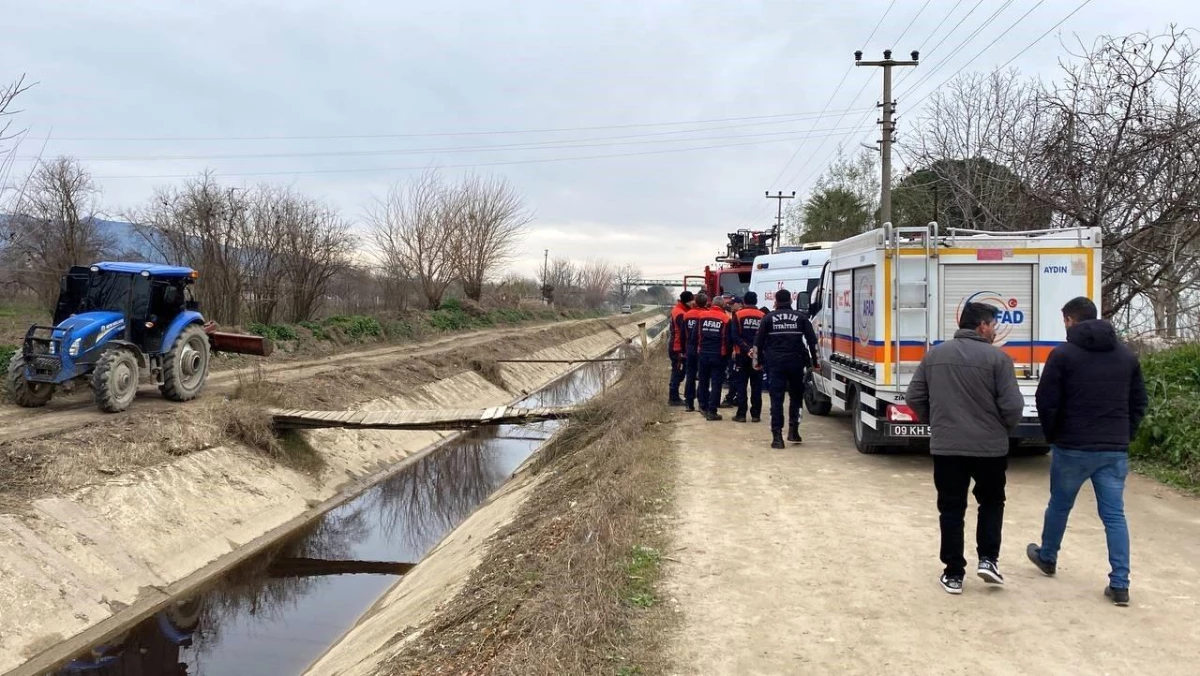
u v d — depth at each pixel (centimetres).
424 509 1410
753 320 1189
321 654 859
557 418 1366
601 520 664
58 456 1037
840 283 1060
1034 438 838
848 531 666
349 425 1380
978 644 451
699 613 506
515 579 646
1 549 847
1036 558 556
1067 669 419
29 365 1232
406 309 3569
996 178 1556
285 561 1158
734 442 1044
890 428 860
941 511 527
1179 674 411
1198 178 1152
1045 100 1343
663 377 1564
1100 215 1245
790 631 477
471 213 4156
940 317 845
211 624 945
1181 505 734
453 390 2322
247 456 1319
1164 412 890
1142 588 528
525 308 5128
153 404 1369
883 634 468
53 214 2144
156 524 1049
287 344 2322
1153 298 1433
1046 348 835
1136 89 1200
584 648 447
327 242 2792
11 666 764
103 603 898
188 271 1417
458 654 543
